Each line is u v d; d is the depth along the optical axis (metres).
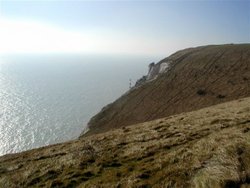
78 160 22.84
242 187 13.28
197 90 119.00
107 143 29.33
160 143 24.16
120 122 112.00
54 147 35.00
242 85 113.62
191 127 29.59
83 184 17.48
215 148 18.17
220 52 159.88
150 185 15.31
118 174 18.06
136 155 21.97
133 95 133.38
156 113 110.62
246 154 16.09
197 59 155.00
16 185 20.12
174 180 15.13
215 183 13.78
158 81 139.50
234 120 28.84
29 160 28.53
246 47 162.75
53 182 18.75
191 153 18.62
